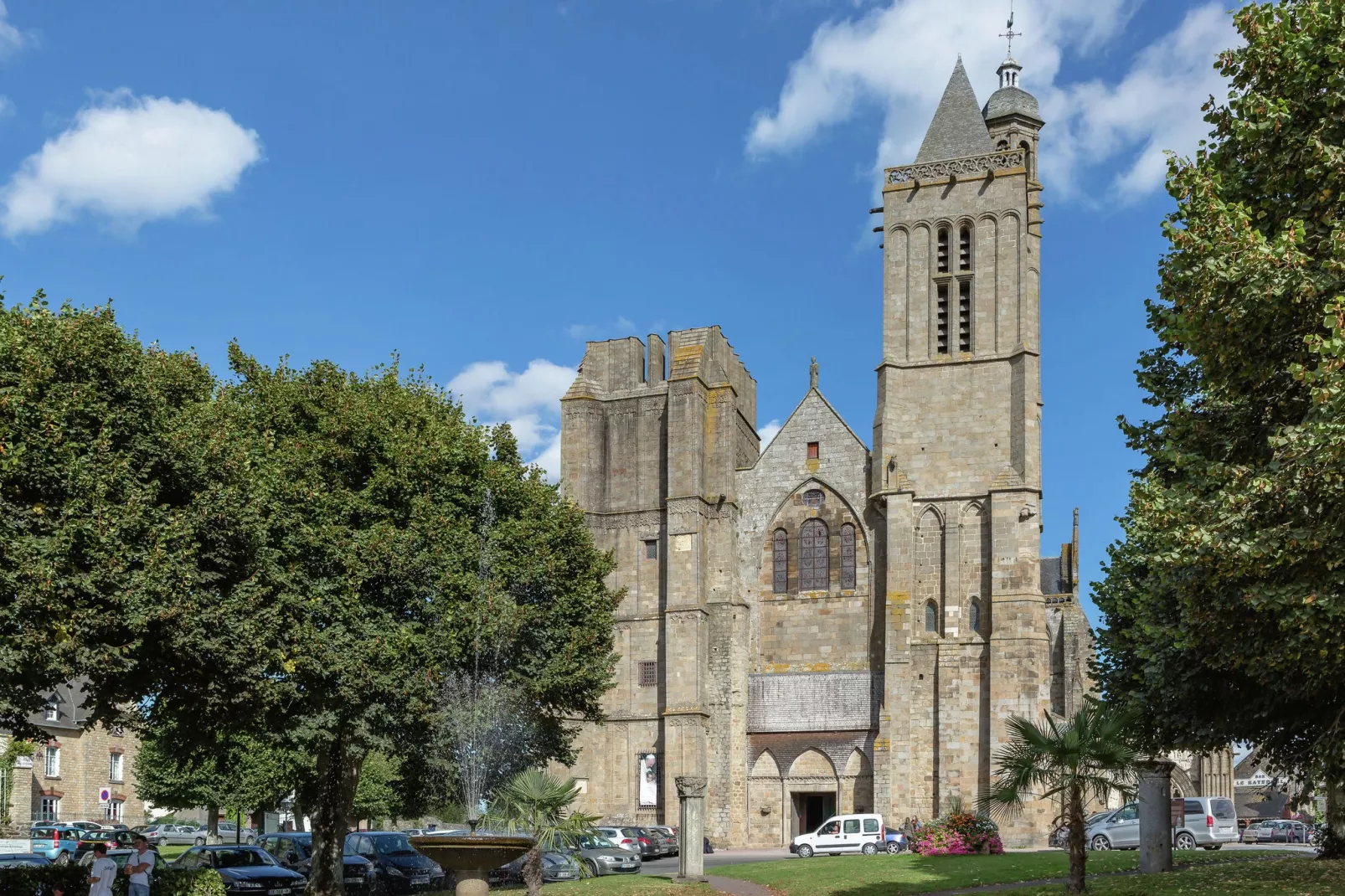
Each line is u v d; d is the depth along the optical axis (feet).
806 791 245.86
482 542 147.23
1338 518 76.95
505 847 93.66
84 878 104.27
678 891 126.72
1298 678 94.02
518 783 116.16
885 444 251.80
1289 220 82.48
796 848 217.77
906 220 261.65
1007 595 238.27
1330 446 72.49
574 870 162.09
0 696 92.43
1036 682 233.96
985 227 257.14
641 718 251.60
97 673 97.81
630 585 258.78
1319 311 80.07
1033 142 352.08
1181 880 104.99
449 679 141.49
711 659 251.19
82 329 100.37
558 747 169.89
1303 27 86.28
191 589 101.55
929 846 184.65
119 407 101.04
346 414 142.41
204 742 132.26
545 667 156.04
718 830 242.78
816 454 262.06
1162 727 116.16
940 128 269.64
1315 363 81.61
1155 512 89.10
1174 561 86.89
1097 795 102.06
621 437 265.75
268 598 122.83
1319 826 157.69
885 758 237.45
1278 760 114.73
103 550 94.94
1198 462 92.38
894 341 257.34
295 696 126.21
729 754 247.29
